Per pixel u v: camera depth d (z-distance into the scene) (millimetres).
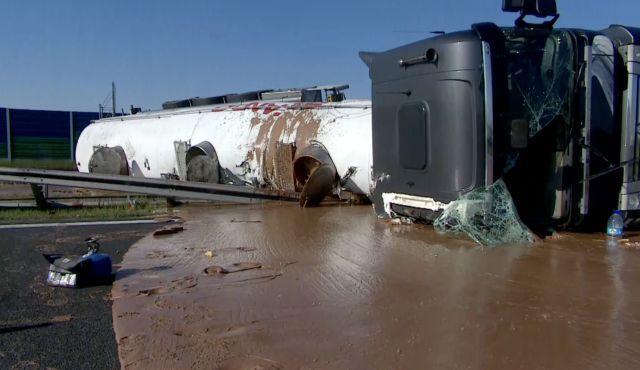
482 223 5961
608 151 6414
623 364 2930
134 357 3170
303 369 2949
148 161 15016
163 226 8008
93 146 17281
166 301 4137
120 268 5230
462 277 4609
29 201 11281
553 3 6488
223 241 6410
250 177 11820
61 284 4832
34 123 31453
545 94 6262
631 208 6469
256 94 14141
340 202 10203
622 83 6375
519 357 3029
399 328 3479
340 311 3809
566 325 3486
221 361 3070
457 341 3260
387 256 5406
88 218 8891
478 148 5852
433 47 6113
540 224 6535
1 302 4426
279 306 3945
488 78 5785
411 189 6680
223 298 4160
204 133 13148
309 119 10836
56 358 3361
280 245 6070
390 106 6941
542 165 6609
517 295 4105
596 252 5523
